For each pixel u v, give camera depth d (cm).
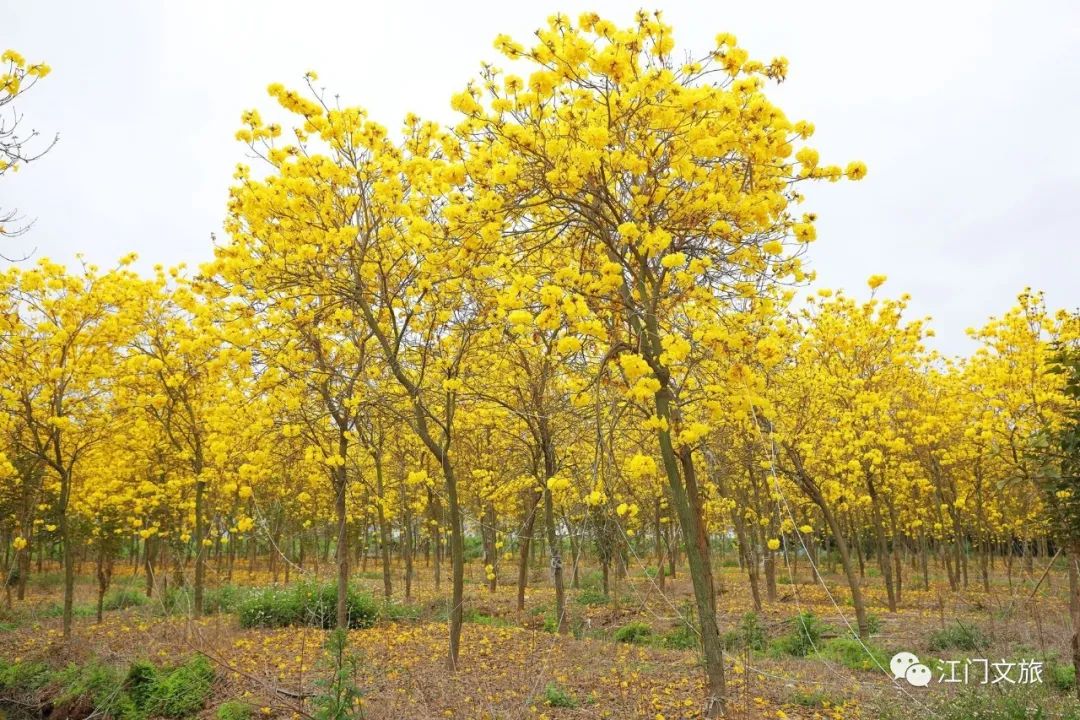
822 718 571
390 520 1614
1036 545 1880
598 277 502
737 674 702
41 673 817
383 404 692
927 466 1484
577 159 445
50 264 876
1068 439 521
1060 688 609
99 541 1364
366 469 1218
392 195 621
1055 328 927
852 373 1093
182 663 764
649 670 722
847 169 458
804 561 2462
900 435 1238
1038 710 470
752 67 456
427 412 742
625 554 1195
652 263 519
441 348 792
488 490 1236
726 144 448
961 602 1330
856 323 1122
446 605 1283
